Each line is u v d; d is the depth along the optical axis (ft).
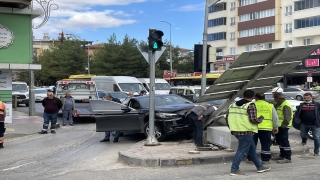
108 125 38.65
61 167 27.86
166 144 33.96
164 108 36.91
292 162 27.71
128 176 23.94
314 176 22.70
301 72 161.89
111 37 214.07
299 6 179.42
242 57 24.93
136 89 95.40
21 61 52.90
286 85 175.73
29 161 30.73
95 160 30.12
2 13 51.62
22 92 100.53
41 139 44.14
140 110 38.70
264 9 200.03
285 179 22.03
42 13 53.62
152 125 33.58
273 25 194.59
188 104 39.86
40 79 234.79
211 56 40.86
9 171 26.96
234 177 22.77
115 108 39.04
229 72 26.30
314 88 129.80
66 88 70.64
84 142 41.42
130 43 213.46
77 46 220.02
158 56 33.09
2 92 54.85
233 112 23.44
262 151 26.30
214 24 230.48
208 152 29.22
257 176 22.95
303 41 180.65
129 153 29.14
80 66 219.00
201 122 30.04
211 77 123.85
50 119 49.42
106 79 98.94
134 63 210.79
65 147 37.99
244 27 212.23
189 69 241.14
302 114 31.04
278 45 194.29
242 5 214.28
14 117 67.67
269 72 29.40
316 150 30.19
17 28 52.54
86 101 65.62
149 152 29.55
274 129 25.93
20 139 44.32
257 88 32.30
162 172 24.80
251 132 23.15
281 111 27.55
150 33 32.60
